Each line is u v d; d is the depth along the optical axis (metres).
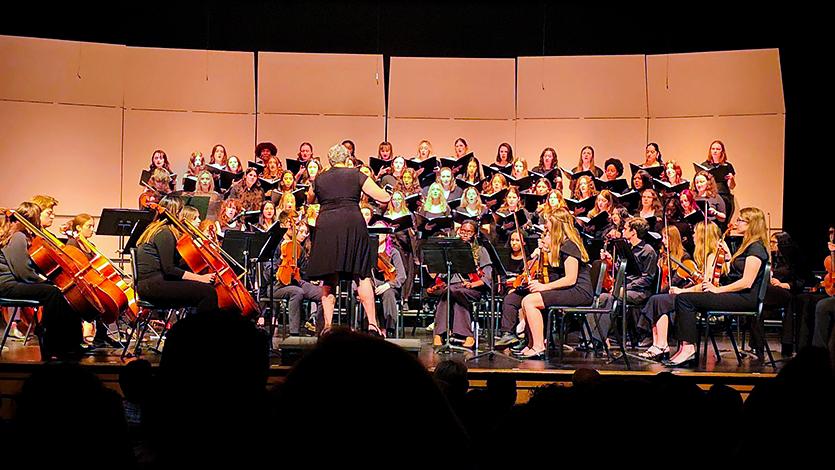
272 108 10.59
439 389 1.19
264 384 1.68
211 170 9.88
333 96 10.64
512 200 9.32
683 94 10.29
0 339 7.41
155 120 10.40
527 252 7.91
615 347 7.55
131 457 1.81
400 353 1.18
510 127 10.61
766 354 7.16
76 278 5.95
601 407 1.47
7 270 6.02
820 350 2.34
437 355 6.61
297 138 10.59
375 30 10.94
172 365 1.61
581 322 7.33
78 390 1.76
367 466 1.11
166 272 5.99
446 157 10.60
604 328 7.31
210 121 10.50
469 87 10.66
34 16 10.63
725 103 10.16
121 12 10.77
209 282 6.09
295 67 10.65
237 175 9.57
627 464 1.44
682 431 1.69
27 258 5.98
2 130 10.02
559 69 10.54
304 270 7.94
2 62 10.07
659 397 1.60
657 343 6.45
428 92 10.66
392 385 1.14
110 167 10.27
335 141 10.61
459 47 10.95
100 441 1.75
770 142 10.03
